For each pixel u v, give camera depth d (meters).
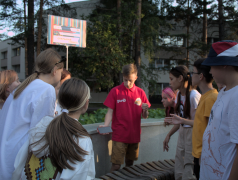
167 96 2.78
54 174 1.10
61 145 1.07
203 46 18.12
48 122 1.21
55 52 1.63
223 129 1.24
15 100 1.45
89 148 1.15
